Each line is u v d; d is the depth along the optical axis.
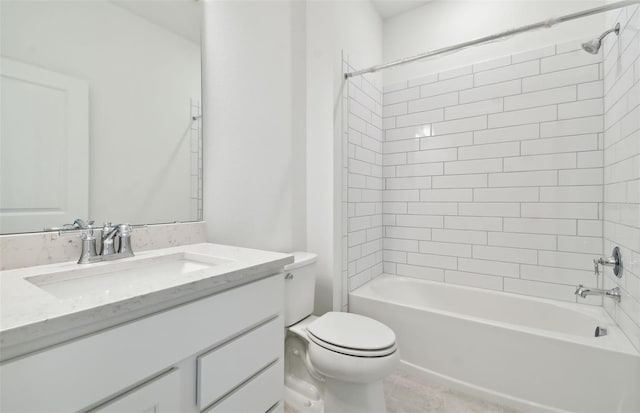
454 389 1.58
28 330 0.48
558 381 1.34
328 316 1.49
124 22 1.17
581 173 1.76
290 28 1.83
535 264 1.90
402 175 2.37
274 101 1.74
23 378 0.48
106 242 1.02
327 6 1.86
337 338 1.25
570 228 1.80
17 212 0.90
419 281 2.24
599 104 1.71
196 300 0.76
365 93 2.20
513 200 1.96
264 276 1.01
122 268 1.00
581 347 1.29
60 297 0.84
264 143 1.69
